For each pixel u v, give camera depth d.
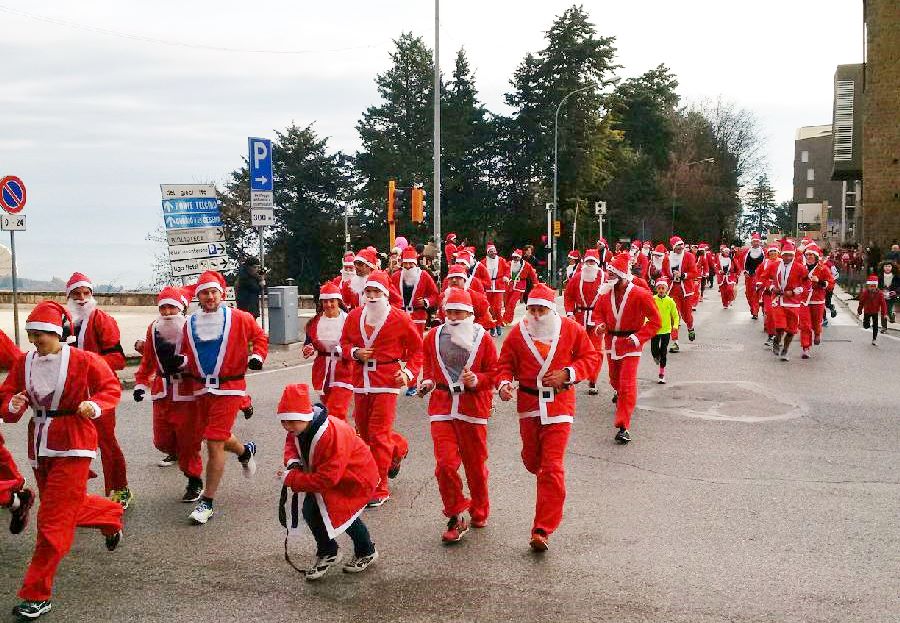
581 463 8.21
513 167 57.56
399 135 59.00
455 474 6.07
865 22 37.97
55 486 5.14
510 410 10.99
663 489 7.30
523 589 5.21
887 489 7.24
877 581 5.28
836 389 12.11
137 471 8.10
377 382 7.13
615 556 5.74
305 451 5.21
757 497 7.04
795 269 15.09
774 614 4.82
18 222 14.02
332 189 55.91
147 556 5.85
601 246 23.98
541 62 56.00
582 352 6.21
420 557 5.77
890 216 33.12
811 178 116.62
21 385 5.40
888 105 32.97
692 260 18.05
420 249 20.09
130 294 29.38
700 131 81.25
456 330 6.18
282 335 17.23
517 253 21.56
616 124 70.12
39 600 4.93
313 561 5.73
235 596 5.16
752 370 14.02
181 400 7.05
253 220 17.38
